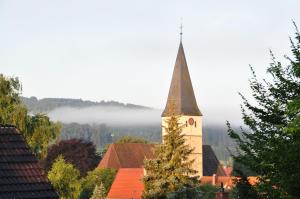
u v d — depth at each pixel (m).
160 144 69.81
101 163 143.38
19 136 24.64
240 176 26.41
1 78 63.88
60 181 70.31
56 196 22.86
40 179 23.09
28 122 64.62
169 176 67.19
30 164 23.53
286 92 24.42
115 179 111.00
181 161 68.31
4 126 24.77
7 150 23.61
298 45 24.16
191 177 67.62
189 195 64.69
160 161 68.50
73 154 134.38
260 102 25.39
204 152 155.75
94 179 117.12
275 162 21.94
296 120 19.66
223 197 37.22
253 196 25.61
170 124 70.75
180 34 140.50
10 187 22.06
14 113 63.16
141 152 147.75
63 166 71.50
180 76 139.50
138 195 104.06
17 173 22.80
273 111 24.67
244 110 25.77
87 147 138.62
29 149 24.30
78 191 71.50
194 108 139.00
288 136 21.91
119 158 143.62
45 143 65.81
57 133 67.44
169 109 72.50
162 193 66.00
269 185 22.56
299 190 21.03
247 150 25.22
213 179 113.75
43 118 66.88
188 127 137.50
